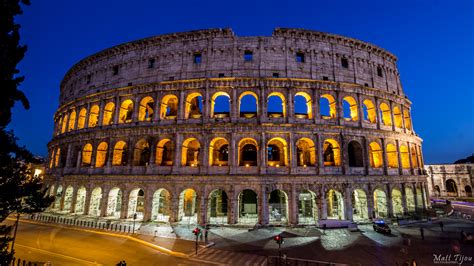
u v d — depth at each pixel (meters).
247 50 53.66
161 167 49.75
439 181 102.19
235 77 51.06
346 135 50.72
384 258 30.45
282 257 29.77
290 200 46.28
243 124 48.53
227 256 31.17
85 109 62.34
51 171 64.50
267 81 50.91
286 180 46.75
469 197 95.56
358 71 56.47
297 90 51.44
